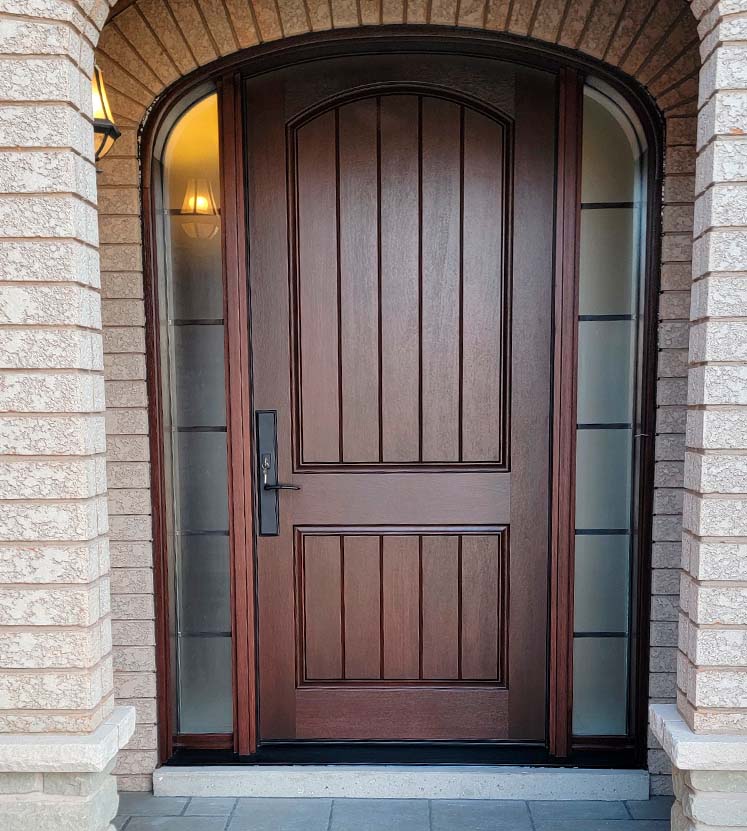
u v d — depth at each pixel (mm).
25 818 1470
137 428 2150
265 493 2279
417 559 2295
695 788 1478
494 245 2213
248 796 2195
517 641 2293
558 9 1981
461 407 2258
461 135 2186
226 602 2309
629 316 2219
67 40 1394
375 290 2236
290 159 2199
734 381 1434
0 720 1465
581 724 2301
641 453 2180
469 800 2172
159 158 2180
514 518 2273
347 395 2264
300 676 2324
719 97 1400
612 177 2184
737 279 1422
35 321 1422
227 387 2217
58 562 1444
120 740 1527
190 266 2242
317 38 2043
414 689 2320
